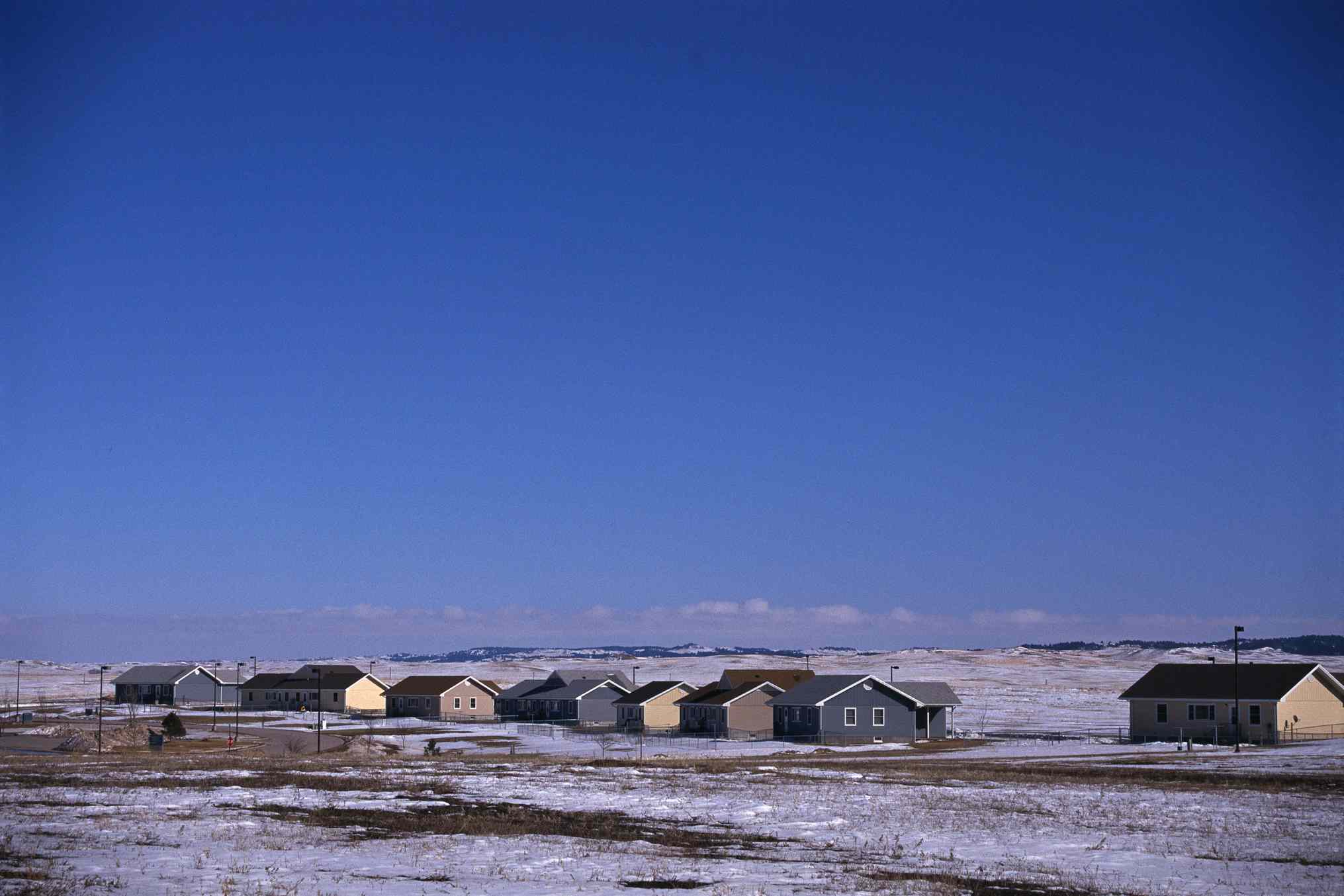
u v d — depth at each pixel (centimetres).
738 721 9362
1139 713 8525
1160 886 2370
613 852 2745
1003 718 11325
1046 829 3288
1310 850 2912
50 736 8519
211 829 3014
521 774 5028
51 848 2619
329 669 14200
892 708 8669
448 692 12444
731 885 2273
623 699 10825
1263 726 8044
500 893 2128
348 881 2244
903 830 3262
